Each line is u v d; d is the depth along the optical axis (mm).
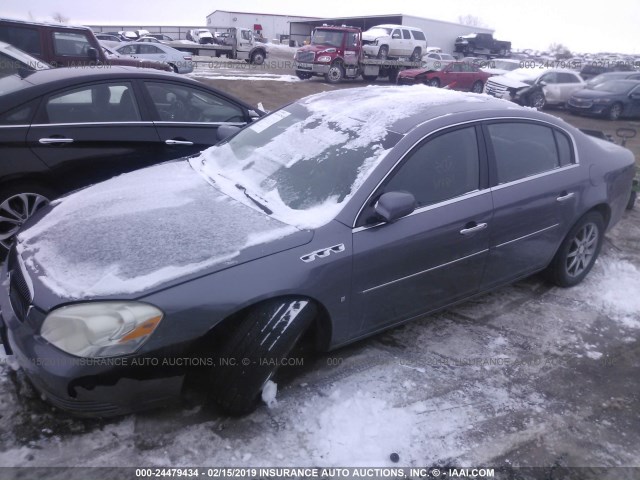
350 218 2766
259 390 2551
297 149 3279
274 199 2947
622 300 4121
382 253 2816
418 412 2752
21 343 2320
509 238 3461
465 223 3146
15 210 4059
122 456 2365
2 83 4359
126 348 2219
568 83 18734
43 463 2299
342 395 2822
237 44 29297
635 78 18438
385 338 3393
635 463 2561
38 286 2367
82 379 2201
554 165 3775
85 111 4254
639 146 11883
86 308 2217
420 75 20609
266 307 2502
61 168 4113
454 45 35688
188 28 50500
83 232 2674
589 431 2738
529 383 3072
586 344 3514
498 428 2703
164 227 2666
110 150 4328
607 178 4082
